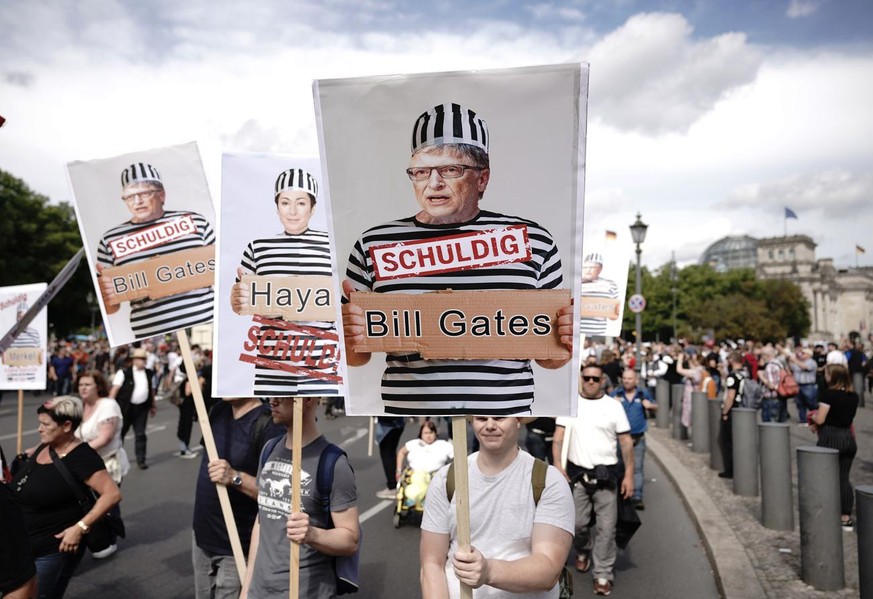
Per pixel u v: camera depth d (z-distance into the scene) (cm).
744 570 605
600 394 617
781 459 741
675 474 1060
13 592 292
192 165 425
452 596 272
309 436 351
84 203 423
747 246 15688
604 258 744
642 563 669
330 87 247
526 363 248
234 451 412
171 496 931
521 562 251
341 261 254
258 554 348
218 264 355
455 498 257
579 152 238
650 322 9112
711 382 1446
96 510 428
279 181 360
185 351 412
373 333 254
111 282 422
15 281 4309
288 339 355
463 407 249
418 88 244
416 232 249
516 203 243
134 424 1121
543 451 762
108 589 588
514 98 239
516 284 246
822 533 561
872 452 1273
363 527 780
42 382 743
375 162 248
